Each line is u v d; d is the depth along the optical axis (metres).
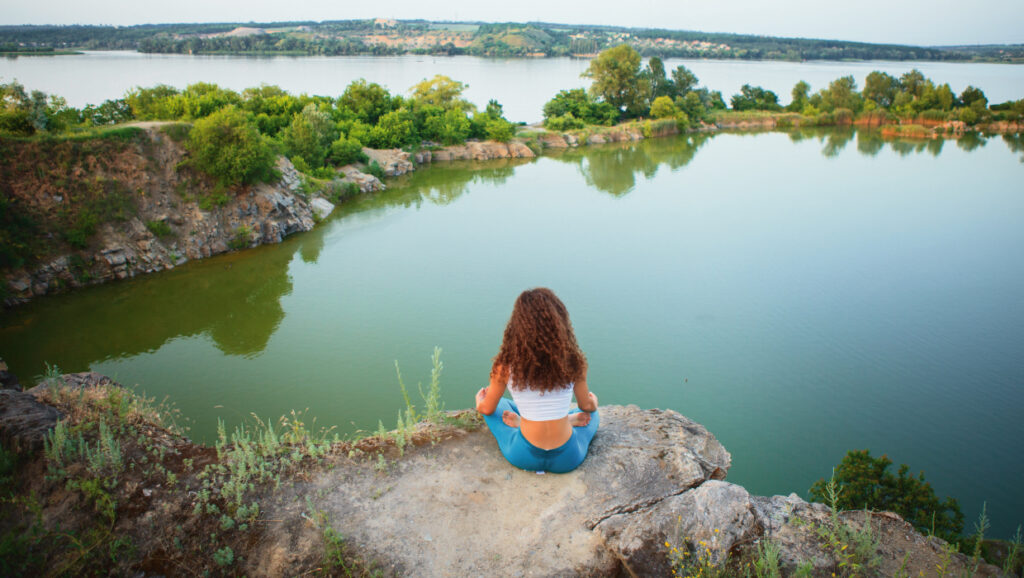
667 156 90.12
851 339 32.00
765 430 23.56
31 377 24.95
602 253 45.38
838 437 23.17
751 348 30.81
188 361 26.80
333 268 39.31
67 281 32.69
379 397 24.20
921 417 24.59
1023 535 17.97
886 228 53.03
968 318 34.78
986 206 60.66
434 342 29.58
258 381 25.23
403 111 78.56
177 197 38.16
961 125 115.50
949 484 20.53
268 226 42.03
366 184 60.88
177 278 35.44
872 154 93.62
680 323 33.66
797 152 95.19
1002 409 25.20
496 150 85.94
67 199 33.38
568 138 99.12
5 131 33.12
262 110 66.19
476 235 48.62
